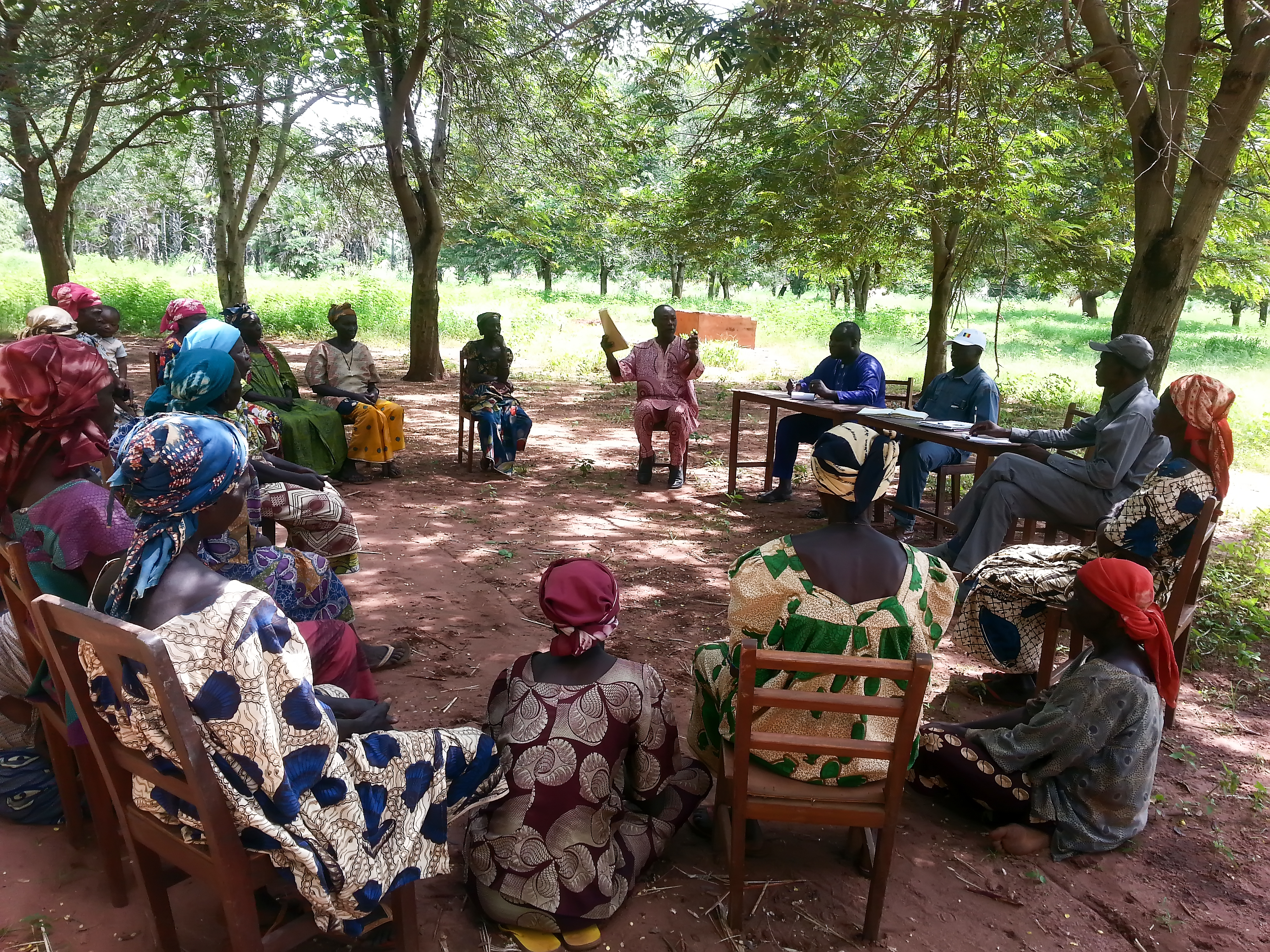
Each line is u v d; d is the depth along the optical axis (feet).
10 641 9.18
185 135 68.33
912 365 64.08
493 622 15.99
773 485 27.50
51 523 8.29
